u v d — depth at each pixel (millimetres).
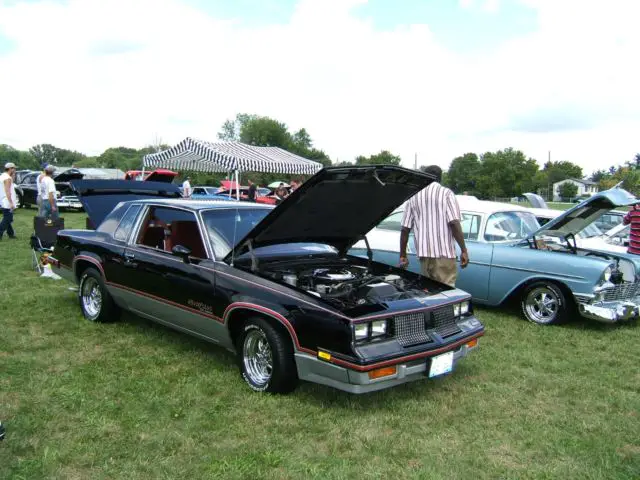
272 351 3920
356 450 3305
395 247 7281
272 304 3900
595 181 100438
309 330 3689
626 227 8992
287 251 5086
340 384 3584
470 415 3861
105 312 5594
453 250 5328
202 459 3139
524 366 4980
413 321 3857
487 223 7023
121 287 5277
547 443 3447
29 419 3508
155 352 4891
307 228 4645
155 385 4141
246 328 4113
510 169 77125
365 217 4977
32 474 2918
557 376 4723
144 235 5230
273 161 15469
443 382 4477
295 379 3955
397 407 3934
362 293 4086
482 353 5285
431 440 3461
